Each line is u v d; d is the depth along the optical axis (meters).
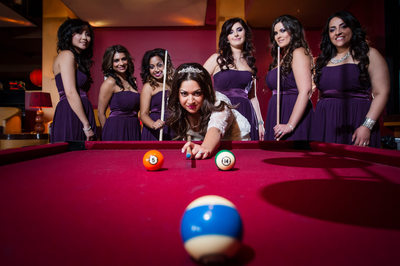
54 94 6.48
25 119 6.96
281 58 2.96
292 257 0.44
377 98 2.30
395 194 0.81
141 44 7.20
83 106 2.97
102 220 0.60
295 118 2.55
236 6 6.02
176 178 1.04
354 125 2.41
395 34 4.27
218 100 2.05
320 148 1.84
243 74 3.03
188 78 1.88
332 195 0.80
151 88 3.29
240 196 0.79
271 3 5.43
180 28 7.23
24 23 6.80
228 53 3.07
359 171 1.17
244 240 0.50
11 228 0.55
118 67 3.41
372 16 4.83
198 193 0.82
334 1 5.36
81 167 1.27
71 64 2.85
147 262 0.42
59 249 0.46
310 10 5.74
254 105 3.33
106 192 0.83
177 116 2.13
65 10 6.49
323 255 0.44
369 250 0.46
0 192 0.84
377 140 2.36
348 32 2.39
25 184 0.94
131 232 0.53
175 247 0.47
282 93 2.82
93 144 1.96
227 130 2.27
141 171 1.17
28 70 10.31
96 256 0.44
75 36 2.91
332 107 2.48
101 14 6.35
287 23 2.70
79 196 0.79
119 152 1.83
